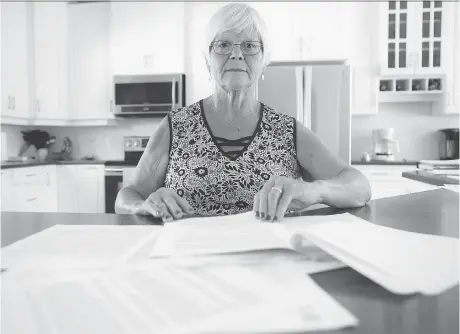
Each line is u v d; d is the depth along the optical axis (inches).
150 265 19.6
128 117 147.0
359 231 23.6
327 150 46.0
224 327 12.6
